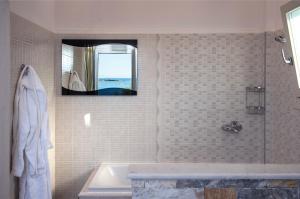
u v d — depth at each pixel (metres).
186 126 3.22
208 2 3.23
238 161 3.22
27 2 2.59
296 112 2.66
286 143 2.85
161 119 3.23
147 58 3.20
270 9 3.13
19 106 2.31
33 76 2.46
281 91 2.96
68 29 3.21
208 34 3.20
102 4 3.22
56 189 3.23
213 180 1.31
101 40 3.20
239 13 3.22
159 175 1.29
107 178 2.96
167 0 3.22
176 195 1.31
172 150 3.24
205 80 3.20
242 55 3.20
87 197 2.43
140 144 3.24
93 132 3.24
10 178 2.30
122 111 3.23
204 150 3.23
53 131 3.19
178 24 3.21
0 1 2.03
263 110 3.19
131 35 3.21
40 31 2.86
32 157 2.35
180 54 3.20
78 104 3.23
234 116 3.20
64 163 3.24
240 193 1.31
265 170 1.35
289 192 1.31
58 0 3.22
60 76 3.21
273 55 3.12
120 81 3.20
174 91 3.21
